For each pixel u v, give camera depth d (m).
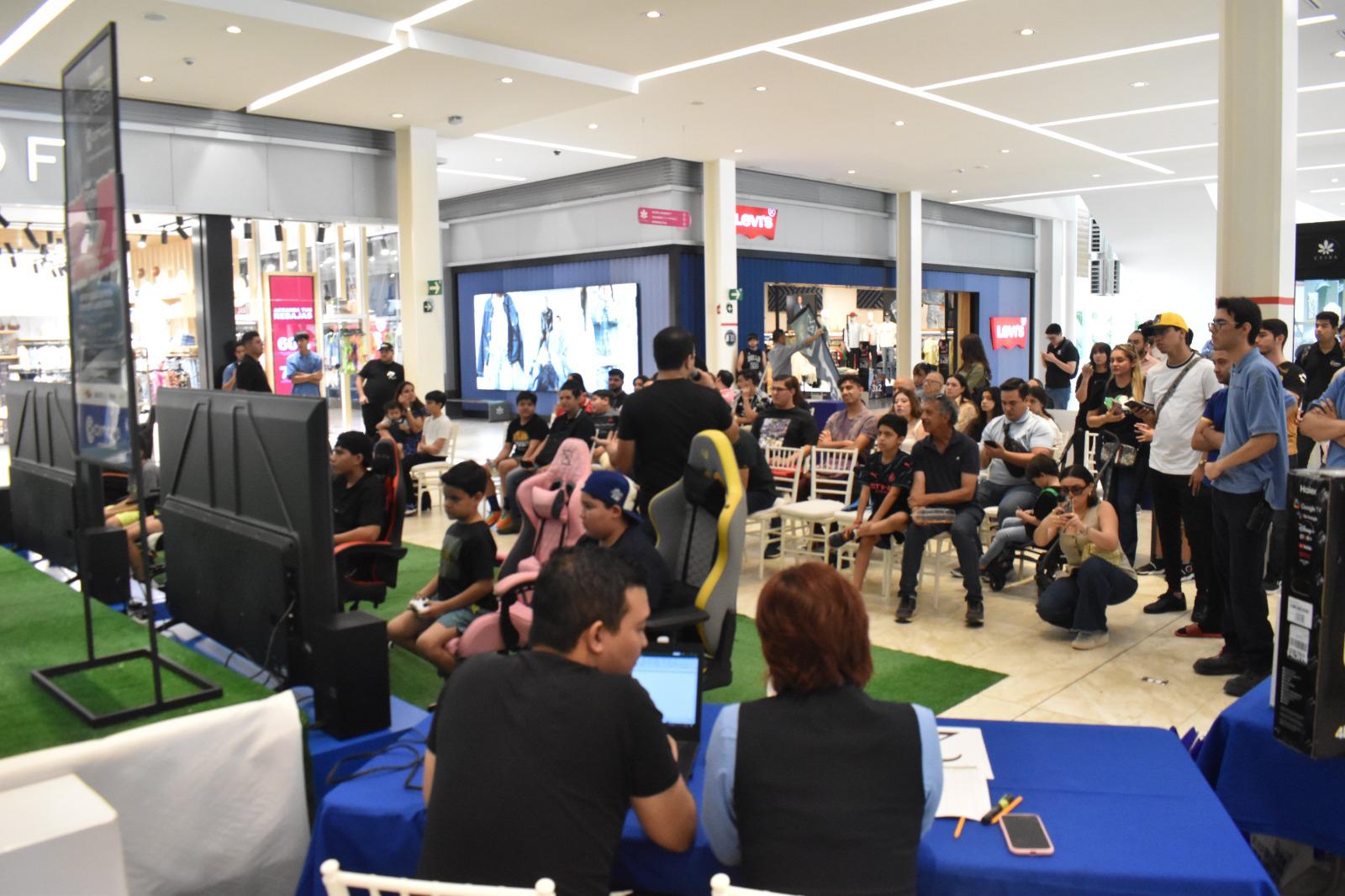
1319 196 20.56
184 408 3.50
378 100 10.72
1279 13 6.16
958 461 5.48
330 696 2.93
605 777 1.74
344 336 13.31
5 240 11.77
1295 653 2.12
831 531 6.91
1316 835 2.28
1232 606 4.22
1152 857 1.84
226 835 2.49
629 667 1.94
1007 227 22.91
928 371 9.62
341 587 4.38
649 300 16.50
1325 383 7.50
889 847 1.64
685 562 3.60
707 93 11.45
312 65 9.38
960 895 1.83
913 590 5.48
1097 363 7.35
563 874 1.68
